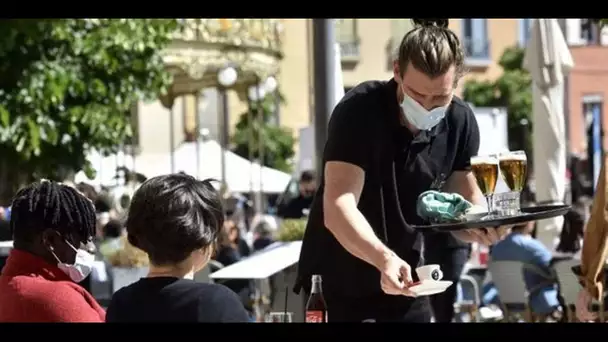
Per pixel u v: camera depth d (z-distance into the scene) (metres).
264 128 32.59
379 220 4.35
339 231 4.05
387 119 4.23
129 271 9.45
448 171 4.46
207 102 35.59
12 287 3.91
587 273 4.42
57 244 4.00
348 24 38.72
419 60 3.92
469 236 4.09
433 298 5.02
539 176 13.34
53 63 12.32
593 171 29.77
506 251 10.47
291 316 5.29
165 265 3.41
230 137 33.12
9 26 11.72
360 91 4.25
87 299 4.00
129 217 3.45
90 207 4.08
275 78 23.06
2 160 12.34
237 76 20.98
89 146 12.79
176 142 34.69
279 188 23.67
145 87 13.16
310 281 4.58
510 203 4.09
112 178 17.44
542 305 10.20
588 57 42.62
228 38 18.98
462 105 4.49
